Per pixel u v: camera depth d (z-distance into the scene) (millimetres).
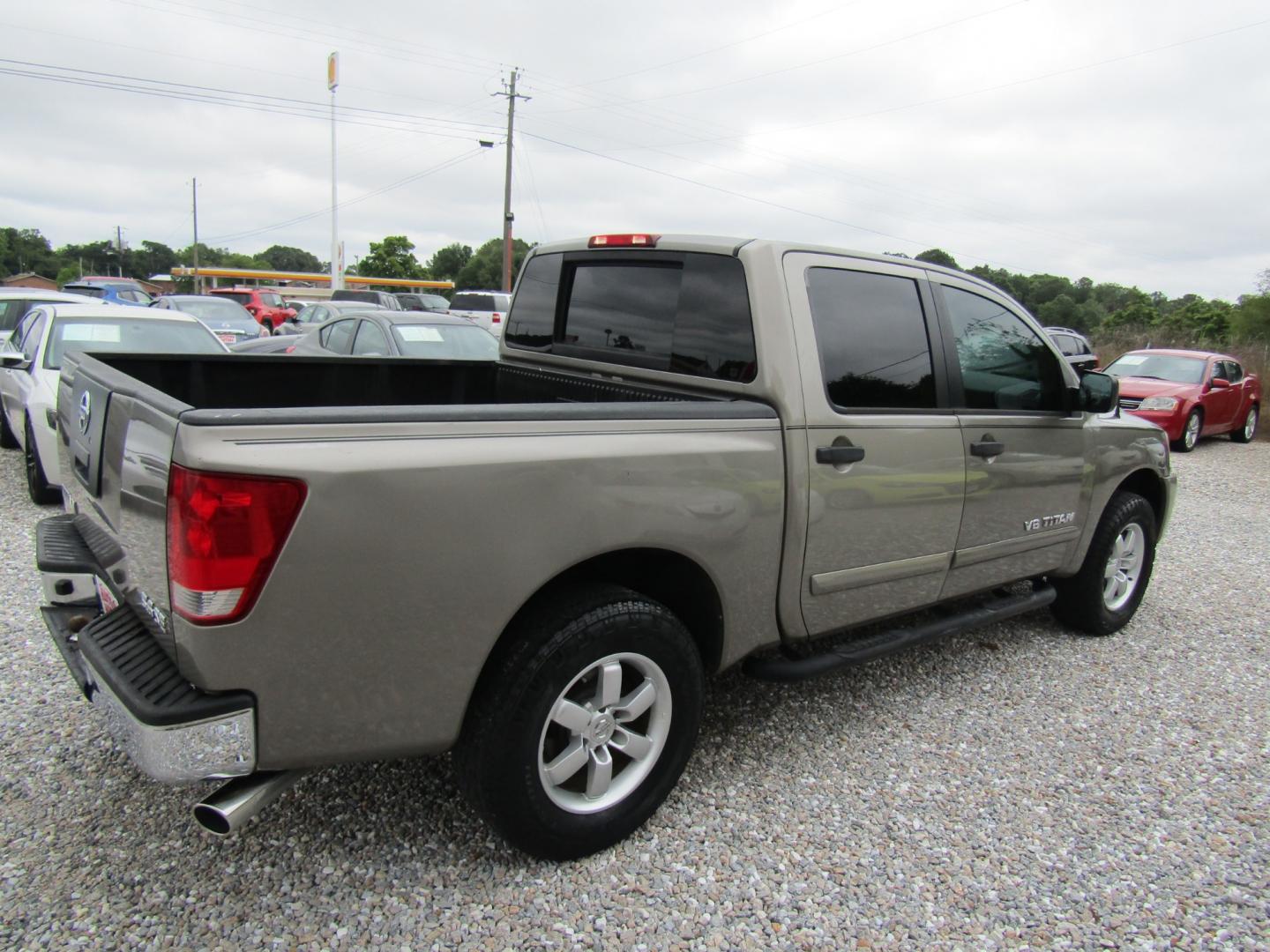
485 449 2205
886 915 2475
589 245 3600
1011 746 3484
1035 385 3924
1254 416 15469
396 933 2291
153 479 2029
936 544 3467
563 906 2430
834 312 3094
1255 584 5984
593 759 2586
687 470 2586
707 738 3410
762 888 2555
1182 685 4164
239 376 3752
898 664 4254
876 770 3238
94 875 2449
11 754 3041
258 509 1906
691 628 2957
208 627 1918
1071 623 4738
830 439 2982
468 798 2443
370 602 2068
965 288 3652
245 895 2398
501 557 2236
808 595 3051
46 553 2705
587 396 3588
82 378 2822
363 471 2012
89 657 2180
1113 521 4469
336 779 2984
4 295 10641
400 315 9523
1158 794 3182
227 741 1992
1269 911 2578
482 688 2375
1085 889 2637
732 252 2986
